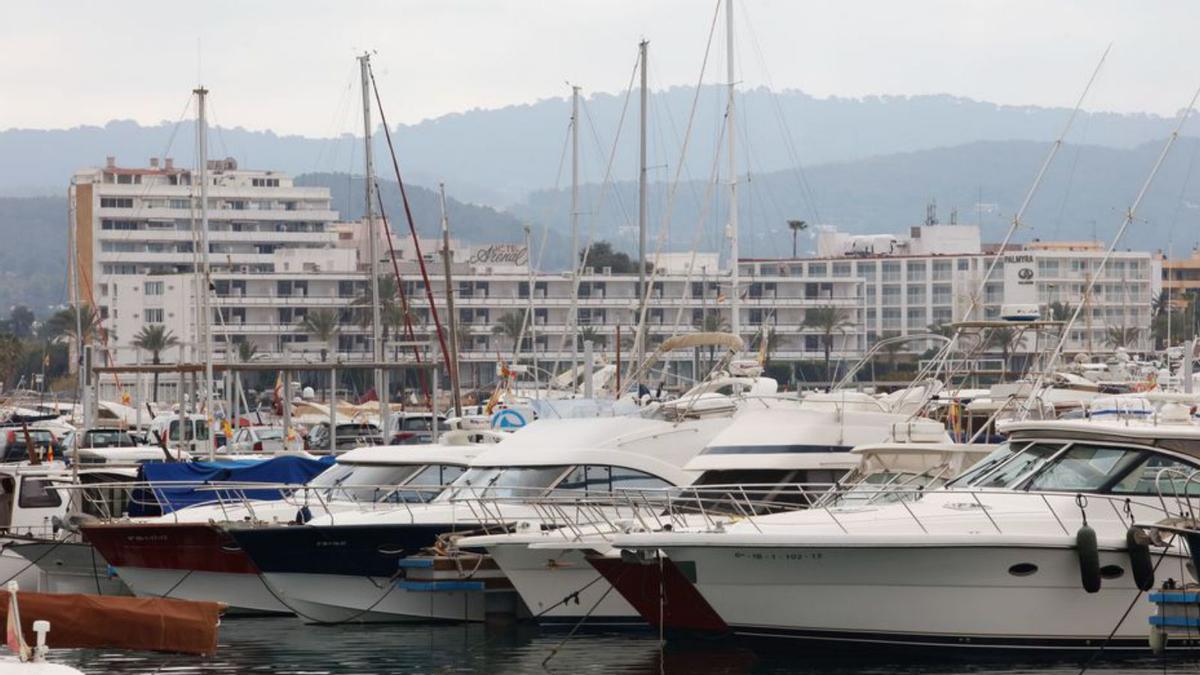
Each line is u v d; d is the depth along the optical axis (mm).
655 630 61531
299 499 75188
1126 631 52906
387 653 59469
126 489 77125
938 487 59156
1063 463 55281
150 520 72250
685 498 60125
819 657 55250
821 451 66375
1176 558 52500
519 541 59188
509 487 67938
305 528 65438
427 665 56938
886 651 54250
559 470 68188
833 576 53906
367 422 141375
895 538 52312
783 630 55312
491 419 93250
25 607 44219
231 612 69375
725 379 79312
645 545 54969
